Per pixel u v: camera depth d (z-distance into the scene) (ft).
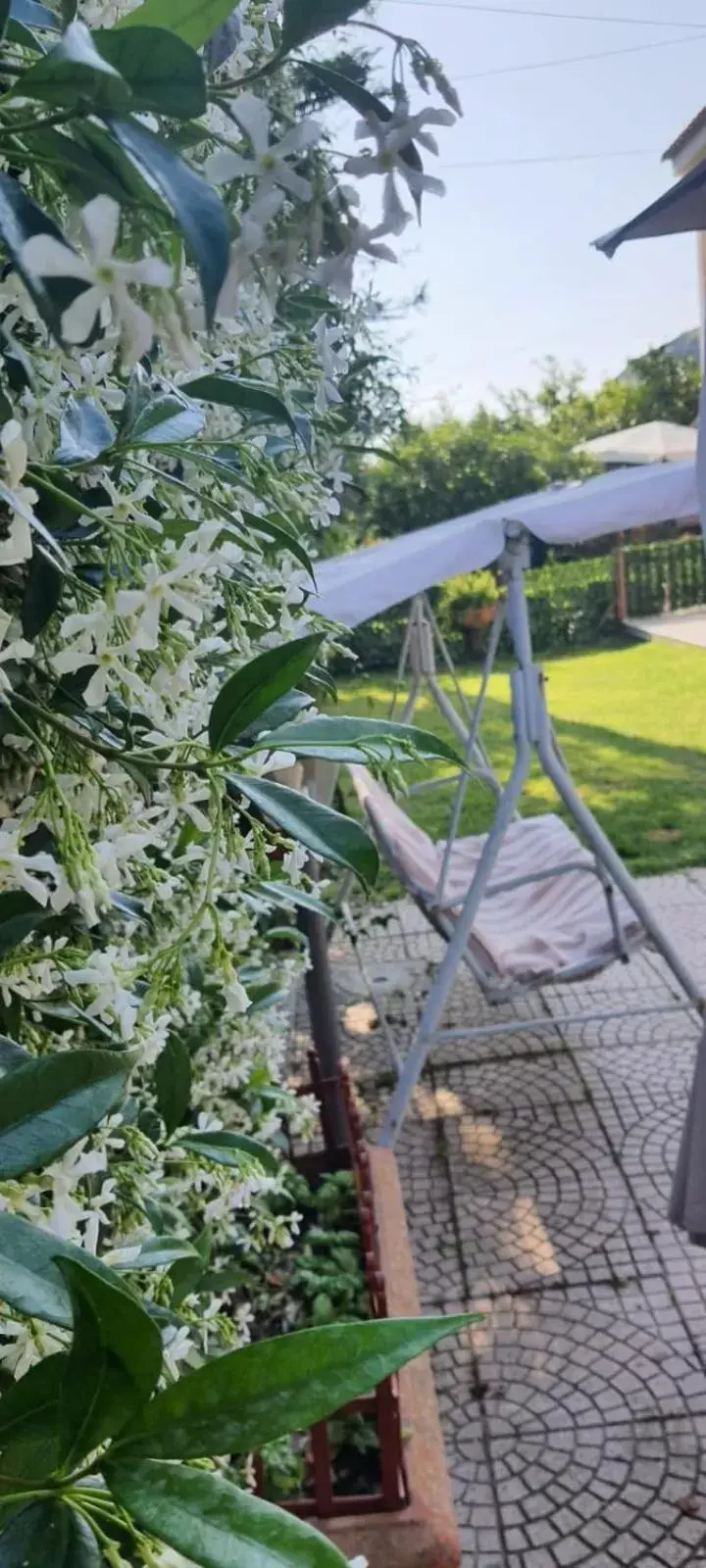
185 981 3.79
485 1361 7.86
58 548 1.85
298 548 2.82
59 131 1.60
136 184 1.54
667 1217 8.82
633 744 27.32
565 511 9.25
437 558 9.05
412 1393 6.69
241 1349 1.44
